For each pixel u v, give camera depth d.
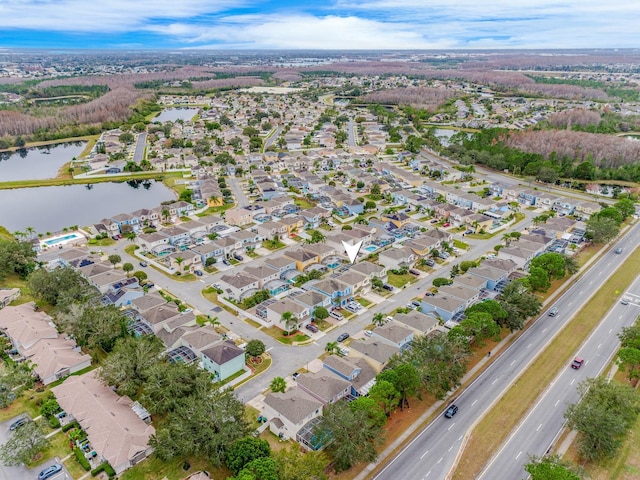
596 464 79.12
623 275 149.00
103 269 139.00
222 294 133.25
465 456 80.44
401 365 89.75
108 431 79.94
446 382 92.38
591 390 87.38
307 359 106.12
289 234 178.25
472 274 139.00
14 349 106.12
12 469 75.81
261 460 70.75
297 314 117.06
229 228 180.88
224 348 100.12
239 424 79.94
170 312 115.31
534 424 88.19
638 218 199.88
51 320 115.62
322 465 71.50
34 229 187.75
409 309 125.25
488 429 86.56
